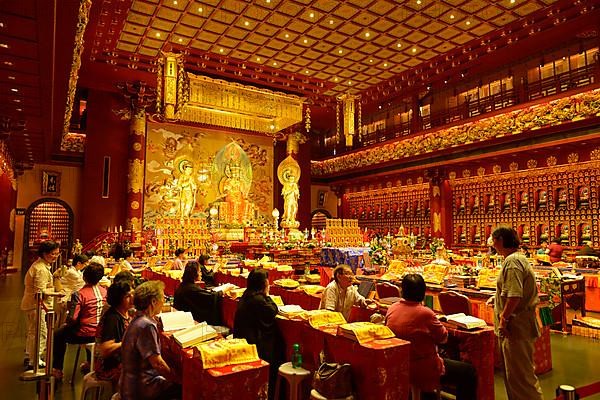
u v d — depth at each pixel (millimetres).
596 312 8758
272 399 3621
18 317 7902
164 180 18188
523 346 3283
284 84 16984
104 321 3320
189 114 18375
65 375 4719
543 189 14750
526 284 3314
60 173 18625
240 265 9500
